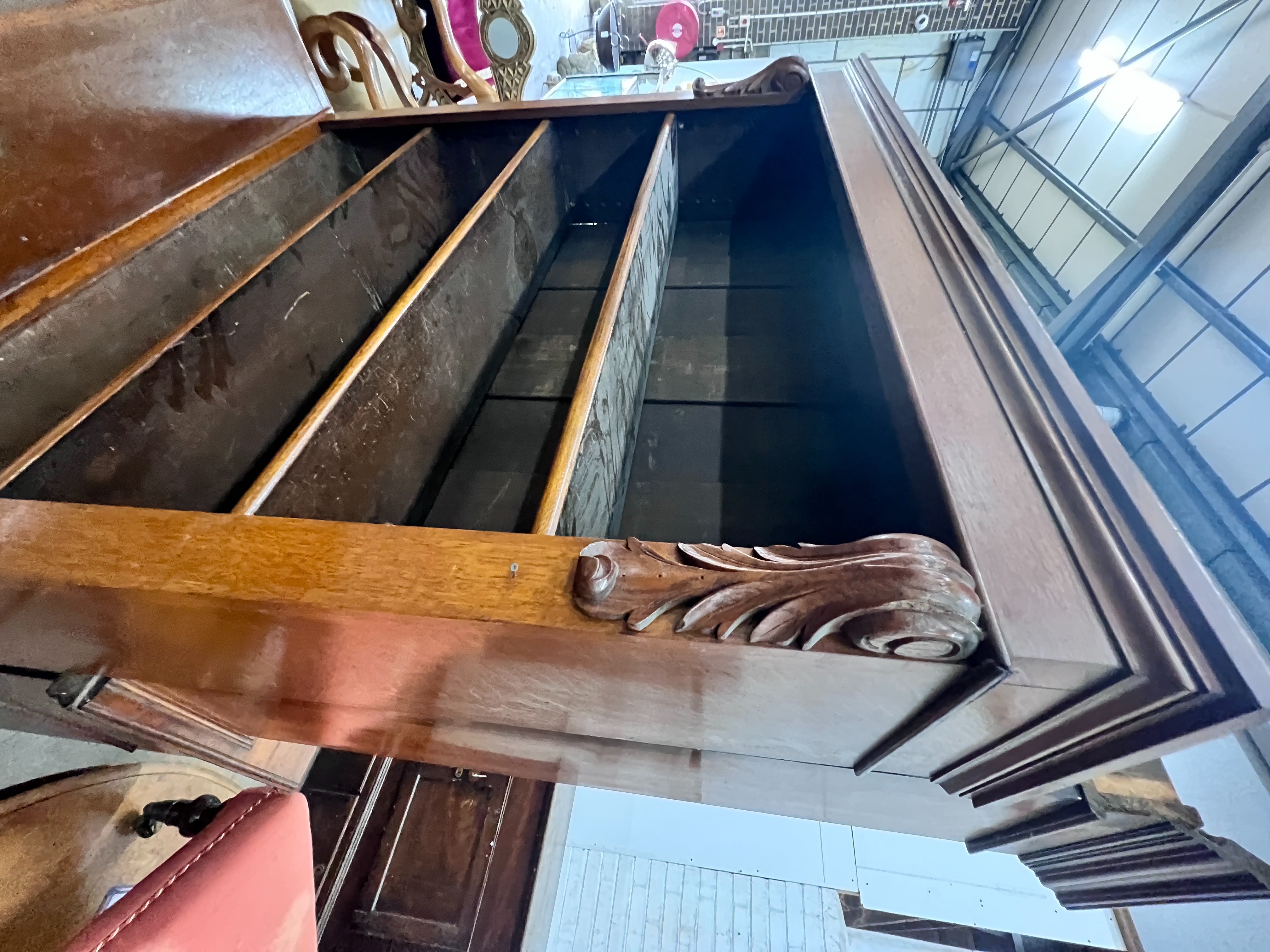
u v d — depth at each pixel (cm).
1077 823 67
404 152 140
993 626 41
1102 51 320
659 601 45
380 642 55
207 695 84
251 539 54
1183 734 40
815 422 98
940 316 68
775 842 208
